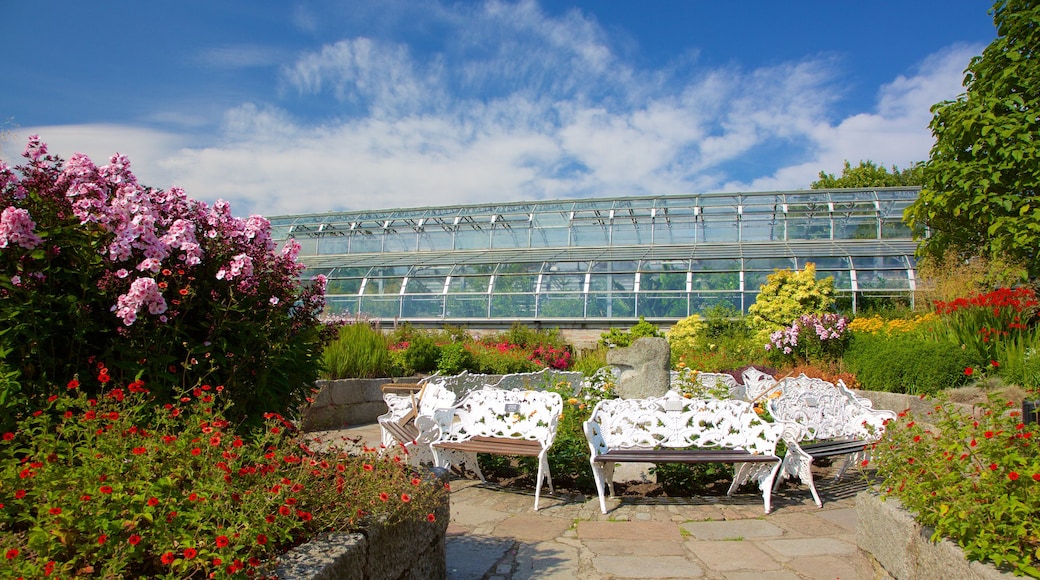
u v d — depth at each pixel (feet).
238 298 10.98
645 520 15.33
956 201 28.94
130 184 10.32
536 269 75.77
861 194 78.18
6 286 8.48
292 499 7.55
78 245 9.22
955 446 8.83
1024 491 7.61
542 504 16.83
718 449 17.52
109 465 7.12
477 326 74.90
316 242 93.66
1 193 9.45
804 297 48.65
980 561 7.34
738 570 11.96
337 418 32.32
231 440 8.77
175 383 9.80
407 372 40.88
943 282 32.32
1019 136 26.27
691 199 82.69
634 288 71.31
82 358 9.62
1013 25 27.55
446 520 11.50
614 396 23.73
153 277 10.02
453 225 88.38
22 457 8.45
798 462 17.40
